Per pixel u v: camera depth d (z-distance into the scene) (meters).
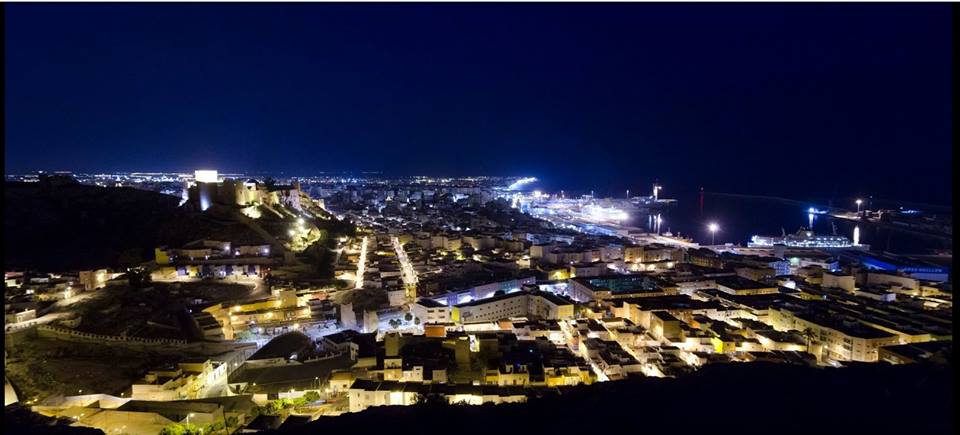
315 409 88.75
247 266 179.62
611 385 68.44
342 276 187.88
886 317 136.12
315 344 123.81
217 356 111.69
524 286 183.38
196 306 140.50
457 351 106.50
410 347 111.56
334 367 106.81
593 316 147.12
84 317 125.69
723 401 54.16
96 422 76.31
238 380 100.56
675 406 53.75
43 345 109.75
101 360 105.12
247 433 64.94
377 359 104.44
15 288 137.75
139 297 142.62
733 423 48.62
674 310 144.75
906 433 43.69
